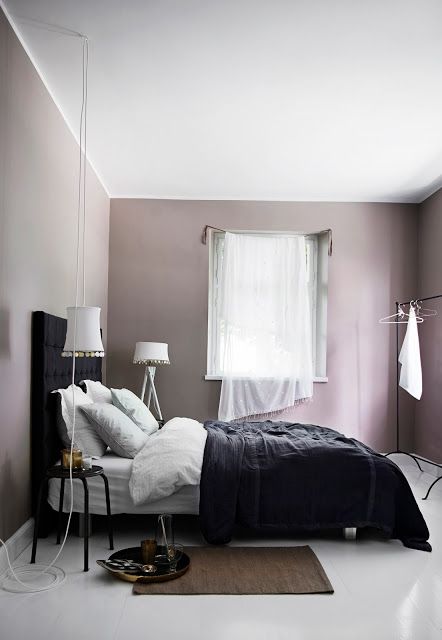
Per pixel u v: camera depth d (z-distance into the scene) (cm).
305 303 662
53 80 397
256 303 663
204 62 370
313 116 448
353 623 265
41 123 391
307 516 376
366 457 389
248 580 310
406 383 588
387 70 377
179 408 657
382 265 670
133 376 657
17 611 271
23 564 328
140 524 404
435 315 611
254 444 402
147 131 482
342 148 514
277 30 334
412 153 524
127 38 345
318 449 393
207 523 362
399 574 326
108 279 661
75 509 367
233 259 663
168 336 659
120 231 664
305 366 655
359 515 377
